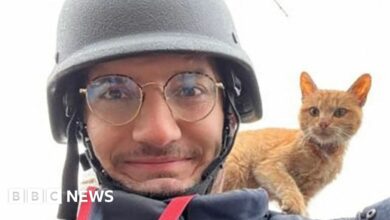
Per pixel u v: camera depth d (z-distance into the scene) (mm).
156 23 444
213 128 434
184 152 420
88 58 427
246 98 535
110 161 423
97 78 423
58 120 519
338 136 755
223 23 489
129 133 417
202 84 431
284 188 723
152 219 402
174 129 413
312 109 772
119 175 422
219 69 462
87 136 457
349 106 771
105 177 431
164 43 417
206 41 445
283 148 765
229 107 465
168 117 415
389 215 395
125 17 445
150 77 418
